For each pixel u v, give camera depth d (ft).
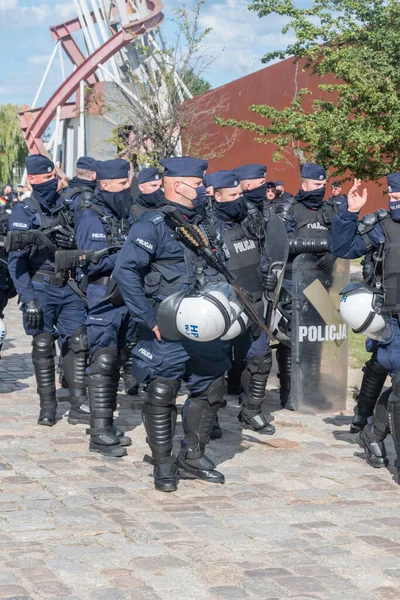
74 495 18.08
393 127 55.26
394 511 17.61
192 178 18.16
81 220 21.74
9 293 29.43
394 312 19.26
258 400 23.84
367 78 56.03
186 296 17.34
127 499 17.93
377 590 13.61
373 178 59.41
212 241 18.26
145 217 18.10
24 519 16.43
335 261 25.11
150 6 120.57
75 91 127.24
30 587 13.30
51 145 135.23
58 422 24.88
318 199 25.22
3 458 20.88
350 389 29.48
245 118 119.24
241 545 15.38
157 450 18.72
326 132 58.80
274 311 23.67
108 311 21.50
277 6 62.64
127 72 118.73
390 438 23.50
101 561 14.43
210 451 22.00
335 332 25.48
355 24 59.41
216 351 18.80
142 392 29.30
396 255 19.19
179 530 16.08
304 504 17.93
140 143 101.14
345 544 15.60
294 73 104.06
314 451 22.18
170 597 13.10
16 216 22.61
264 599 13.14
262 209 25.12
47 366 24.39
